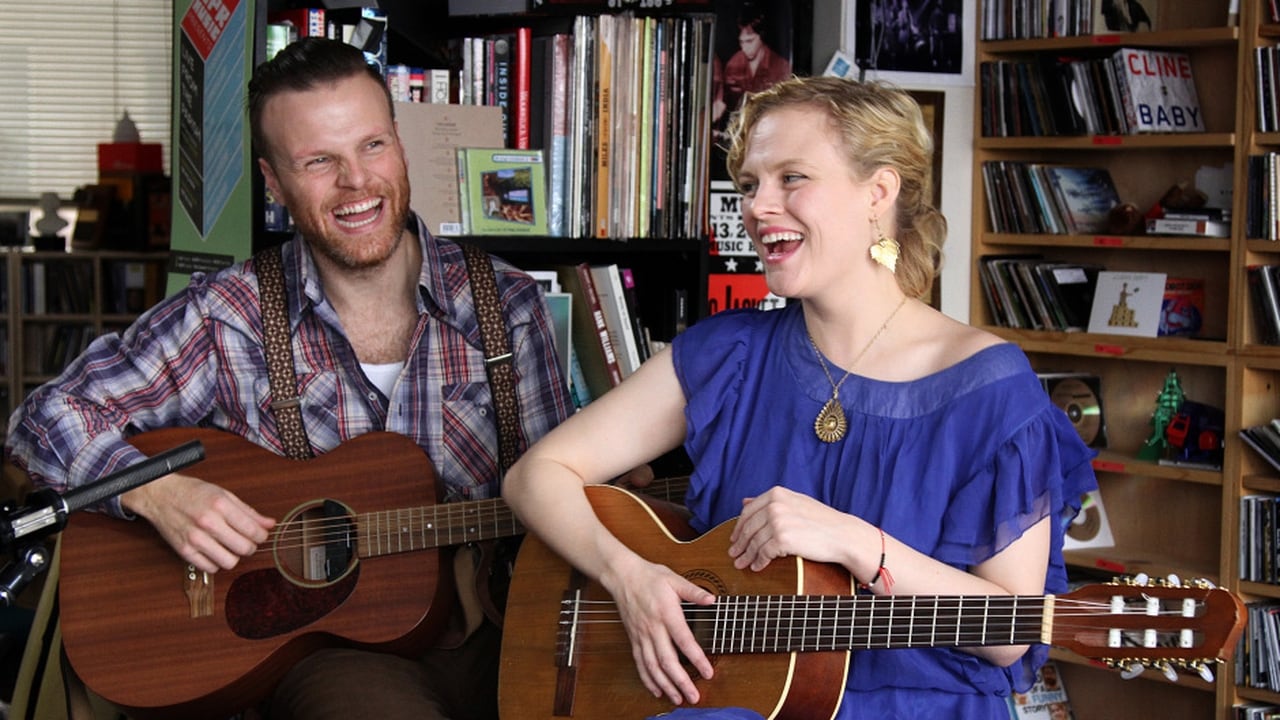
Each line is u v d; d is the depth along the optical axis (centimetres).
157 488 235
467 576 243
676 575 198
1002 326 405
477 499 255
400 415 253
